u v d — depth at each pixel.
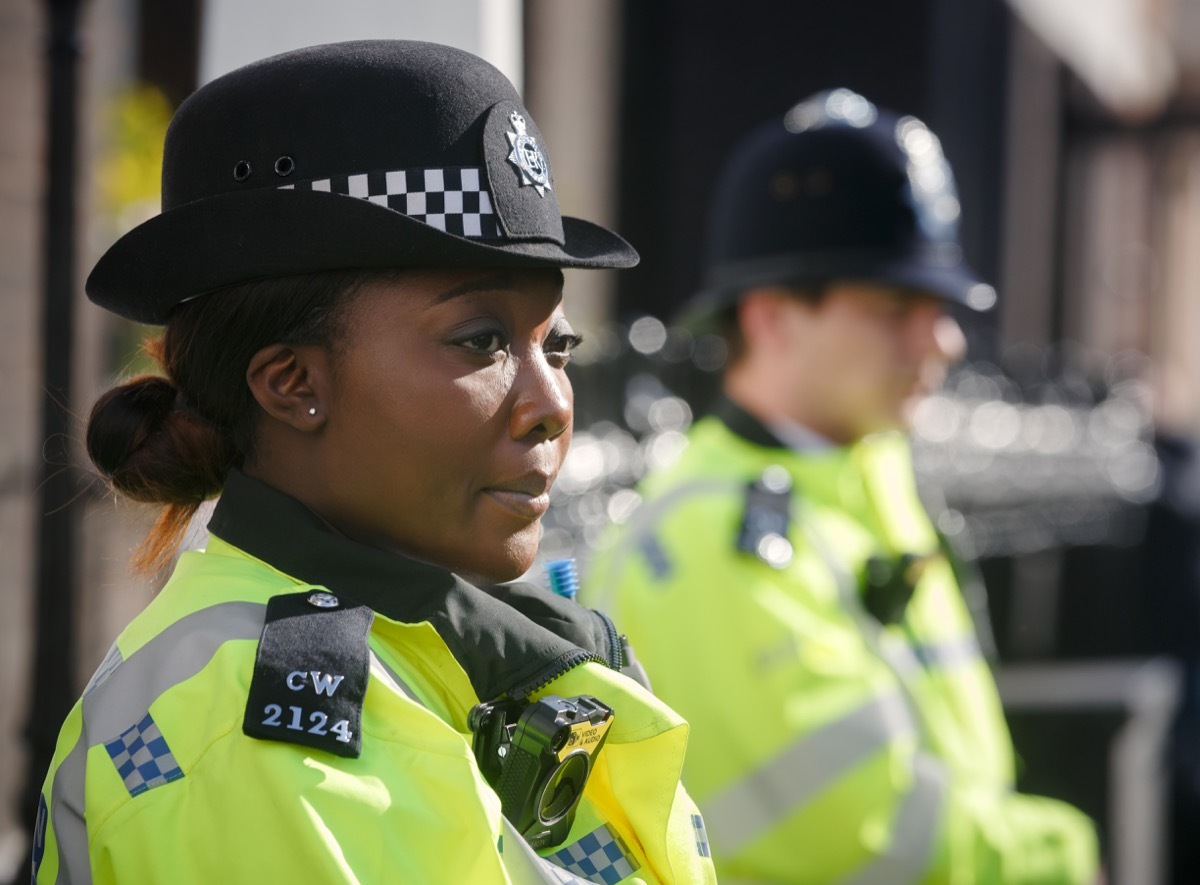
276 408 4.64
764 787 7.86
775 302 9.30
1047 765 12.98
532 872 4.33
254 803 4.02
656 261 29.11
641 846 4.95
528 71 23.03
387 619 4.55
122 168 15.08
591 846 4.83
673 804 5.02
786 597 8.10
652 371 13.80
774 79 29.22
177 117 4.91
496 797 4.30
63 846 4.55
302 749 4.08
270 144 4.61
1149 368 51.12
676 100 29.33
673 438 13.09
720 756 7.91
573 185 25.20
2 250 13.10
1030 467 18.89
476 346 4.58
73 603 8.09
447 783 4.15
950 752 8.73
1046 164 43.69
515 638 4.72
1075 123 49.97
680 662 8.08
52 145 8.33
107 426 5.04
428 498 4.62
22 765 12.81
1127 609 20.30
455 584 4.64
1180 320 68.38
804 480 8.97
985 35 34.91
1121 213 58.72
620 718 4.82
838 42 29.34
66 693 8.08
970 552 16.28
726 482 8.67
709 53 29.36
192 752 4.18
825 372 9.17
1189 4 53.94
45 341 8.25
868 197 9.13
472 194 4.56
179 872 4.04
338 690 4.19
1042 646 18.83
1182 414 49.56
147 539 5.32
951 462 16.91
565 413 4.76
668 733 4.84
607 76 27.11
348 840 3.99
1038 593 18.83
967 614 9.96
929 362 9.40
